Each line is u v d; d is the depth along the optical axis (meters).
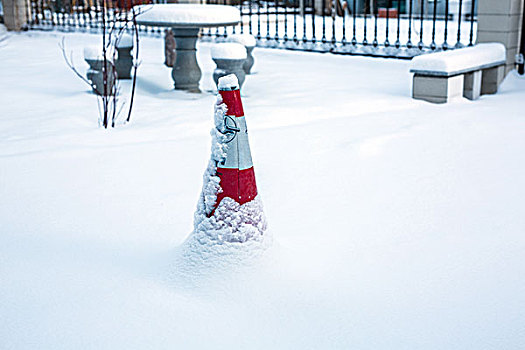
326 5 16.16
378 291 2.61
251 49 8.76
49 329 2.34
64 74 8.91
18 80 8.35
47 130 5.57
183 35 7.46
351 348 2.23
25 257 2.96
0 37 13.93
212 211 2.72
